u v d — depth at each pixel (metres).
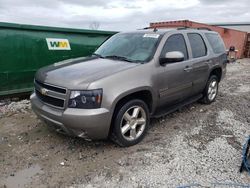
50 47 6.97
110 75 3.87
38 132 4.78
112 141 4.36
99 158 3.89
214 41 6.63
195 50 5.71
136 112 4.21
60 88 3.78
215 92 6.81
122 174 3.49
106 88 3.73
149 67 4.37
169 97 4.90
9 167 3.66
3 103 6.34
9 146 4.26
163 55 4.68
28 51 6.58
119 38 5.36
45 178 3.41
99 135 3.82
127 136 4.22
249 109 6.46
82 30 7.64
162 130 4.95
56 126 3.97
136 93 4.23
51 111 3.88
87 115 3.60
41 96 4.15
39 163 3.77
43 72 4.31
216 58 6.43
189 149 4.18
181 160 3.84
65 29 7.25
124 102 4.06
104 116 3.70
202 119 5.57
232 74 12.92
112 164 3.73
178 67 4.96
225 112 6.08
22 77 6.59
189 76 5.35
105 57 4.87
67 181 3.35
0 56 6.11
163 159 3.87
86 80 3.73
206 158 3.91
